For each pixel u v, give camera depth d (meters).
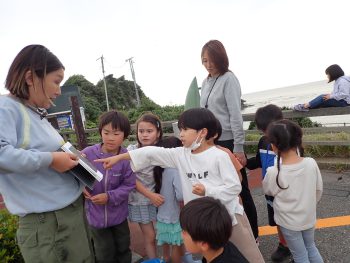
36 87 1.66
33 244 1.72
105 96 38.44
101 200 2.44
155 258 2.68
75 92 26.44
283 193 2.34
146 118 2.76
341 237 3.11
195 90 3.78
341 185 4.48
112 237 2.71
